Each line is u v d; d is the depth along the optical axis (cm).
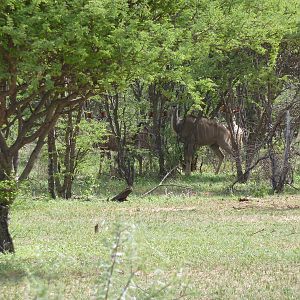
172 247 3177
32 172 6256
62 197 5509
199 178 6950
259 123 6450
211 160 8075
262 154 6862
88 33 2767
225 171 7669
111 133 6275
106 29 2811
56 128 5594
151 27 2923
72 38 2688
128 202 5141
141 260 1862
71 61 2794
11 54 2788
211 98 6994
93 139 5391
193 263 2780
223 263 2792
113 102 6688
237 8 3325
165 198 5362
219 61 5856
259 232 3709
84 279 2419
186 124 7038
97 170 6250
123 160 6353
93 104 6906
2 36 2744
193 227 3894
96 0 2697
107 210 4681
